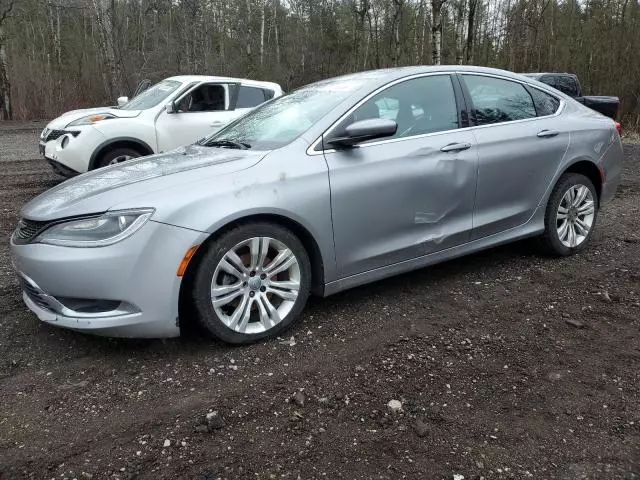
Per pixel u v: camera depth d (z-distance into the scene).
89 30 31.95
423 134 4.04
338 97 3.91
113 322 3.05
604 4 23.23
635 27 21.92
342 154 3.67
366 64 34.72
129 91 26.14
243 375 3.08
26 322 3.73
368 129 3.52
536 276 4.55
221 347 3.40
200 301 3.21
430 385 2.98
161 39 32.03
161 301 3.09
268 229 3.36
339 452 2.46
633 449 2.50
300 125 3.79
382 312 3.90
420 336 3.53
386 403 2.82
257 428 2.62
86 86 26.91
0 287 4.31
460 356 3.29
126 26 27.64
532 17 25.00
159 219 3.06
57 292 3.07
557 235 4.88
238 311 3.33
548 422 2.69
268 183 3.35
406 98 4.06
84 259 2.99
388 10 32.16
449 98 4.27
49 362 3.24
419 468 2.37
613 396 2.89
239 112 9.18
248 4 33.75
